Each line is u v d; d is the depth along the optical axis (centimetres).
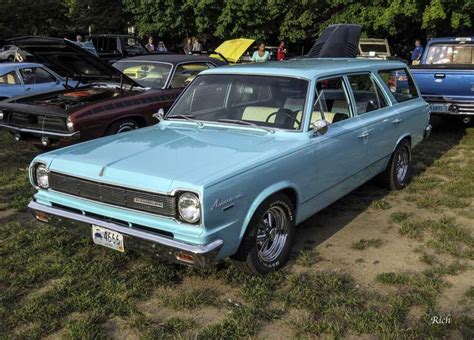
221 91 486
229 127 452
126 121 721
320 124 418
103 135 691
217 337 316
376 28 2255
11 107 719
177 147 395
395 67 612
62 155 394
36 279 390
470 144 870
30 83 1098
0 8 3319
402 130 593
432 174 690
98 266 405
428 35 2178
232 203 339
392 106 578
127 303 353
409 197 592
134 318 336
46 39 664
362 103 522
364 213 541
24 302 357
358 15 2320
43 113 680
